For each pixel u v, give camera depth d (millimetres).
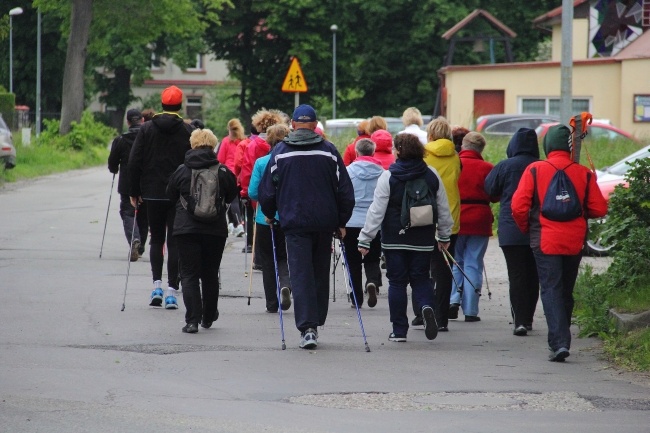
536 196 30422
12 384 25688
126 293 41656
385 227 32594
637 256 36625
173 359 29391
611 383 27438
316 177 31703
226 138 60438
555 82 131875
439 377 27781
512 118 109875
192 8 161125
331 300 42875
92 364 28422
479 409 24312
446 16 194500
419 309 33875
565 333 30109
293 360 29625
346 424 22688
